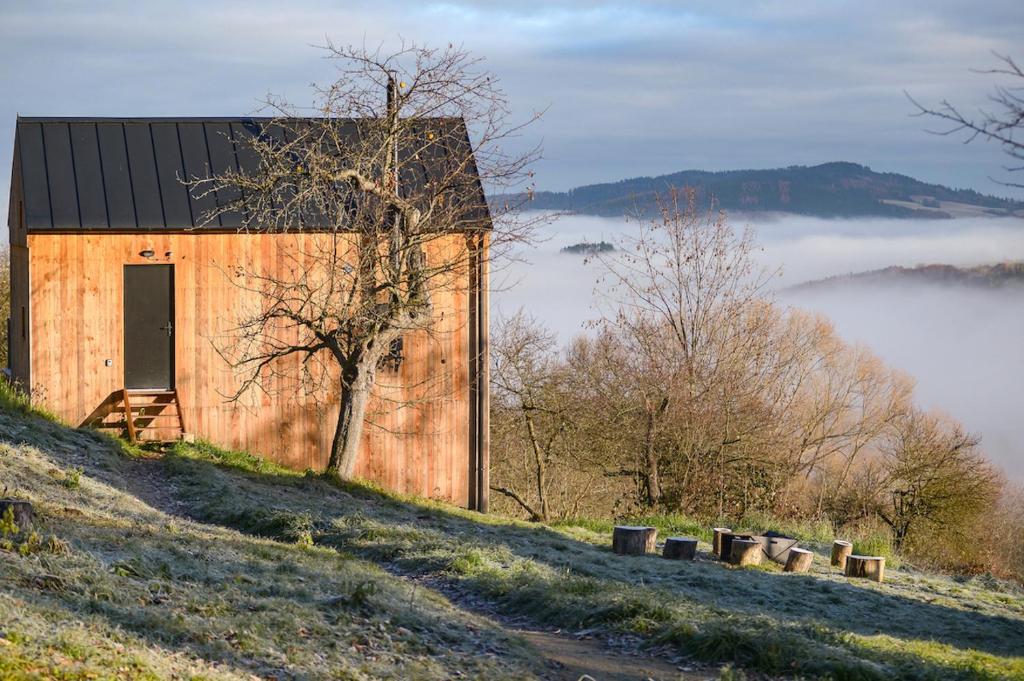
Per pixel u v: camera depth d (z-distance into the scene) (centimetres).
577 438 3058
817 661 980
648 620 1112
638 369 3006
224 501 1673
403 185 2208
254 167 2245
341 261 2130
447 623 1035
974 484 3675
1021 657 1209
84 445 1812
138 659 696
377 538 1543
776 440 3041
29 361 2102
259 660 786
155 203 2166
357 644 889
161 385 2177
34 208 2095
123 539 1122
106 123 2242
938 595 1645
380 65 2016
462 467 2316
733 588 1470
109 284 2139
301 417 2245
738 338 3097
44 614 743
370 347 2042
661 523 2209
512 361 2984
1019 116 675
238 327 2062
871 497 3619
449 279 2247
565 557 1595
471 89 2047
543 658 992
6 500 1065
